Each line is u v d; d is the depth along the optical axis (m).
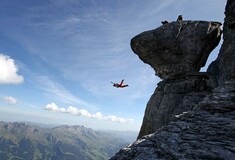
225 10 28.86
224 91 20.98
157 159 14.48
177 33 35.16
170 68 35.28
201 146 14.16
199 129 16.67
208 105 20.22
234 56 24.83
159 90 35.75
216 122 17.09
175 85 33.47
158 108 33.97
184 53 34.72
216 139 14.78
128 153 16.77
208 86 30.72
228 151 13.01
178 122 19.02
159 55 36.34
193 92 31.47
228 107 19.00
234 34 25.94
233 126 15.79
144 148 16.48
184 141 15.44
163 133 17.84
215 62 31.53
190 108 29.62
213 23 35.62
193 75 32.47
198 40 34.81
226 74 25.50
